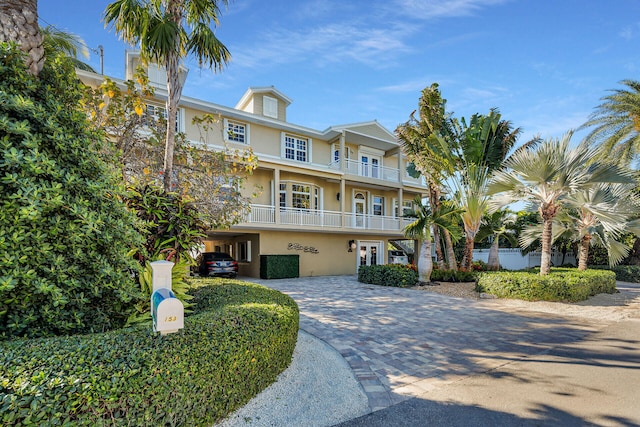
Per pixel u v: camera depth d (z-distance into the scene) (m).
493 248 15.05
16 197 2.56
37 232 2.72
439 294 10.24
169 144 5.84
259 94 16.98
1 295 2.55
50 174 2.85
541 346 5.15
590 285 9.73
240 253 18.11
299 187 17.62
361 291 10.99
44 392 1.88
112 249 3.32
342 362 4.40
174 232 4.72
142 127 6.89
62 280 2.88
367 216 19.05
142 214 4.50
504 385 3.73
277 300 4.51
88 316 3.17
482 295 9.64
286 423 2.86
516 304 8.55
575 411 3.13
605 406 3.23
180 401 2.35
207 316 3.23
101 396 2.02
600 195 9.85
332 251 18.55
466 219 12.15
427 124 12.13
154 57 6.06
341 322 6.57
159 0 5.48
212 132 14.79
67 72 3.74
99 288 3.17
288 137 17.56
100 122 5.75
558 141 8.69
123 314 3.46
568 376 3.98
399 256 24.95
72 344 2.34
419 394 3.51
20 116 2.91
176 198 4.96
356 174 19.44
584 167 8.62
